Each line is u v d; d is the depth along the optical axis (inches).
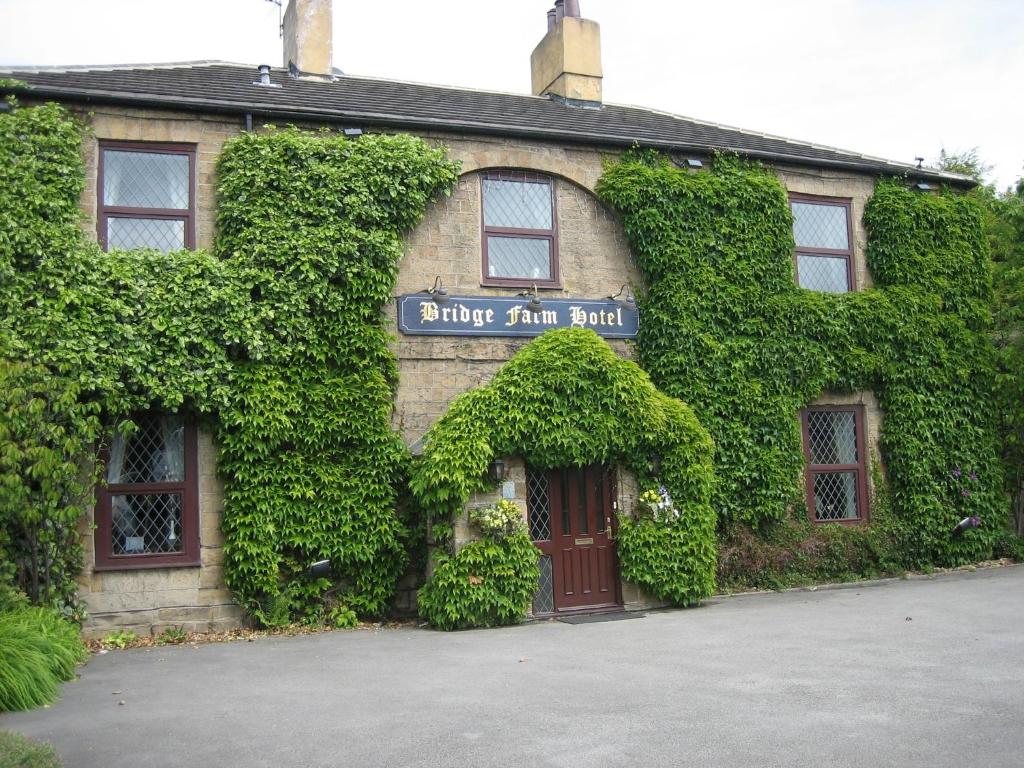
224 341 466.0
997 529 637.3
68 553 438.9
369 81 650.2
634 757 236.2
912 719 261.9
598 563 506.6
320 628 468.8
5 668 300.5
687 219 576.7
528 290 548.1
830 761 228.8
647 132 613.6
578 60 699.4
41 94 463.8
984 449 641.0
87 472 438.3
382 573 486.9
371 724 273.3
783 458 579.8
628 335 565.6
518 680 327.6
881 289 634.8
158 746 255.6
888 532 605.9
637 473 509.0
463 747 248.2
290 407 474.6
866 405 622.5
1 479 373.7
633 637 413.1
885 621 429.1
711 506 542.3
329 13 634.8
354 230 495.8
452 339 526.0
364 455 487.8
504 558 461.1
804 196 632.4
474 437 466.6
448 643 414.3
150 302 454.3
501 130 545.6
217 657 395.2
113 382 442.3
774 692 298.0
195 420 473.7
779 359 585.0
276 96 537.0
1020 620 416.2
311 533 474.0
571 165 568.4
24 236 437.4
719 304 572.7
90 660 394.3
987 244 673.0
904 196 649.6
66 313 439.8
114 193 481.4
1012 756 228.8
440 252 532.1
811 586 570.9
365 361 493.7
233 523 462.6
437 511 466.3
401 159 513.3
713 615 471.8
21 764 225.9
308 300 488.1
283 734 265.1
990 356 655.8
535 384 481.4
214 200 493.4
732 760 231.8
